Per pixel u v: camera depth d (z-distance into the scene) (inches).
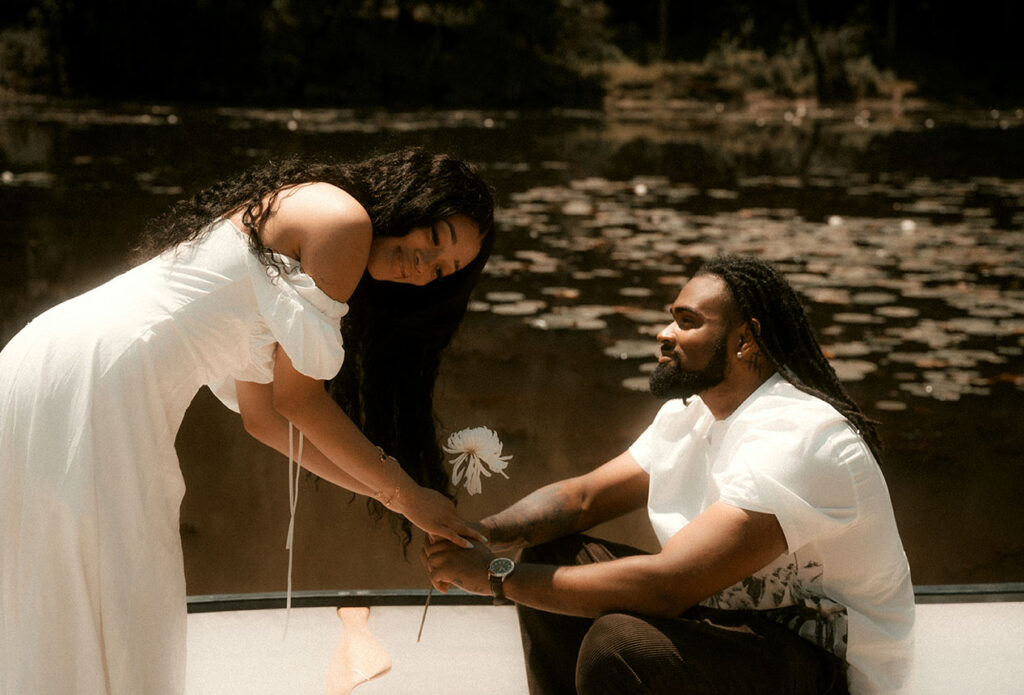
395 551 116.8
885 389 173.2
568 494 73.7
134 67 819.4
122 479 58.8
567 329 205.8
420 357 72.6
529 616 68.4
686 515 69.1
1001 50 1019.9
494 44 876.0
